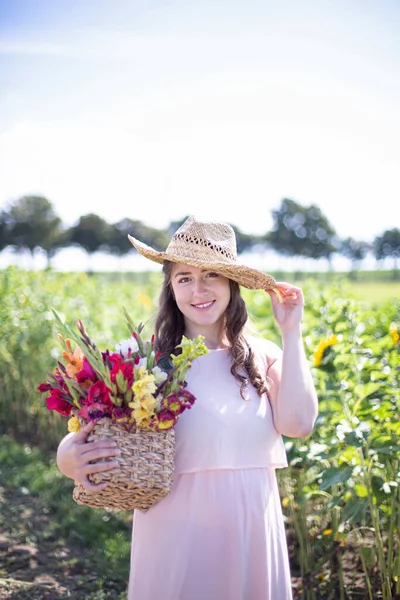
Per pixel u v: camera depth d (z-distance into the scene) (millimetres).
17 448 6469
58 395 2242
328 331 3977
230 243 2529
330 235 69500
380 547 3264
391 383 3414
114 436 2121
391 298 6648
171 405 2113
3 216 58062
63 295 8680
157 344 2557
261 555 2342
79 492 2209
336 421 3268
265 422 2439
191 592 2287
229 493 2330
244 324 2535
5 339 7316
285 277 33156
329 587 3627
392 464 3365
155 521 2346
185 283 2475
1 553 4195
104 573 4012
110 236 60938
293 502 3949
